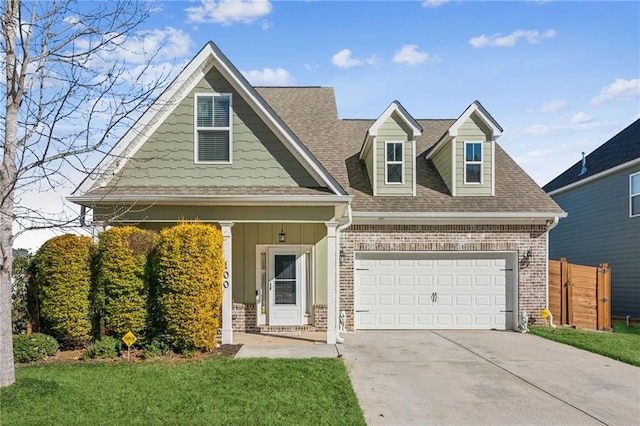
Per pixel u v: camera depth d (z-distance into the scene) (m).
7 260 7.43
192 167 11.77
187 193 11.17
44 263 9.90
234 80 11.70
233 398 7.01
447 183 15.11
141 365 8.91
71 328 9.90
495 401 7.31
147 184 11.69
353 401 7.01
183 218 11.19
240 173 11.77
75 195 10.87
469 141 14.70
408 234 14.06
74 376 8.05
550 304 14.47
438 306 14.18
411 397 7.48
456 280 14.22
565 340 12.05
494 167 14.82
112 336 10.16
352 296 13.91
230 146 11.78
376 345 11.55
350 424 6.11
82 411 6.41
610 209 18.33
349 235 14.00
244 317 13.38
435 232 14.09
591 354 10.66
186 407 6.62
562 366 9.52
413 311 14.15
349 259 13.95
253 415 6.34
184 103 11.82
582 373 8.98
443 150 15.42
